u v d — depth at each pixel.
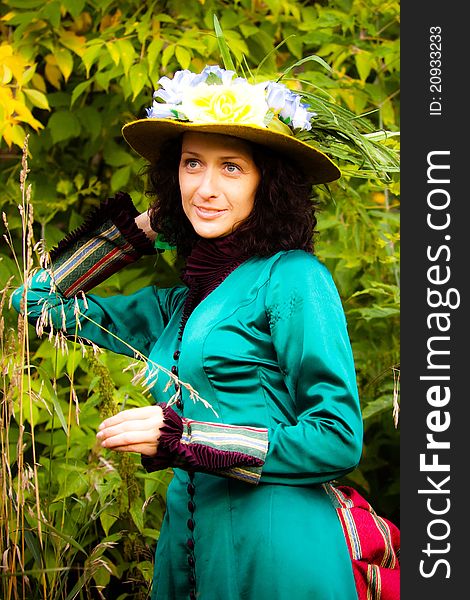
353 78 3.44
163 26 3.10
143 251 2.19
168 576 1.95
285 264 1.86
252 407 1.81
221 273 1.92
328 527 1.82
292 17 3.19
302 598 1.75
